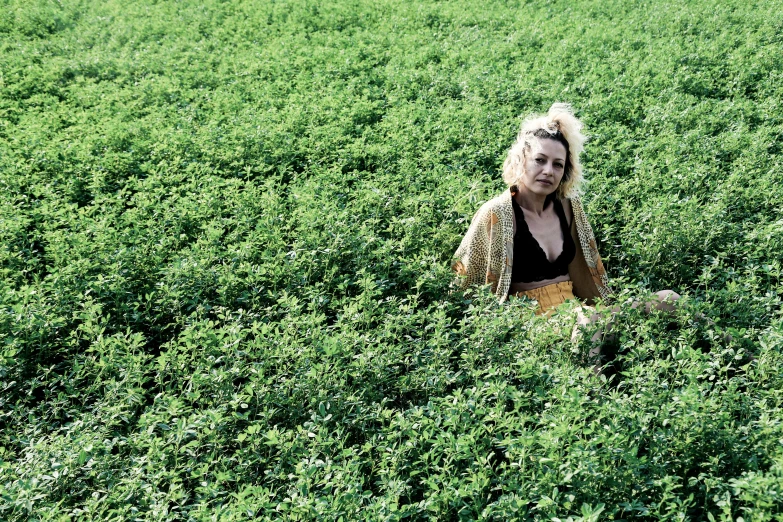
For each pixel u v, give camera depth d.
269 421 4.38
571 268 5.87
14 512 3.55
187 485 4.09
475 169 8.05
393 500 3.54
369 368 4.58
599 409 3.95
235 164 8.16
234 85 11.16
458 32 13.89
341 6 15.49
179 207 6.98
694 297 5.36
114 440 4.03
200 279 5.76
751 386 4.18
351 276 6.00
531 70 11.31
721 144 8.00
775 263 5.32
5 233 6.50
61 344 5.32
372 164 8.30
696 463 3.74
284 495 3.91
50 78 11.38
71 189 7.66
